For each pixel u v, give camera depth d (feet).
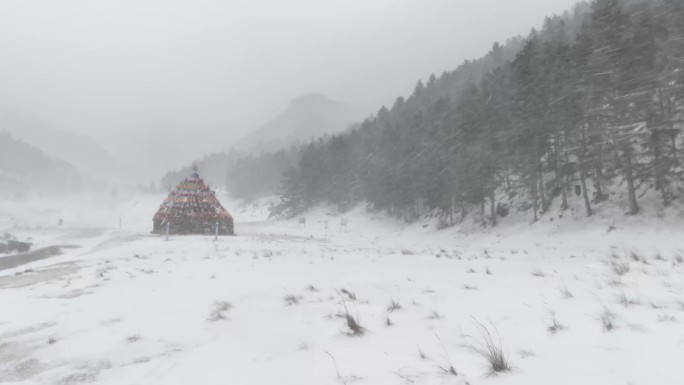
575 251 64.95
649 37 103.71
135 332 15.07
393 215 190.70
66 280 30.40
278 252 49.67
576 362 9.25
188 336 14.37
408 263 32.89
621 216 82.69
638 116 82.28
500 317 13.79
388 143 226.79
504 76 160.15
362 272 27.04
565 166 102.06
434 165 162.71
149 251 56.29
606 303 14.47
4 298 23.34
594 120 91.35
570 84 101.65
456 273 25.14
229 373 10.61
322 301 18.42
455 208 145.79
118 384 10.52
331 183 248.73
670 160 79.82
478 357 10.19
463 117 140.87
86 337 14.66
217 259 39.75
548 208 105.50
